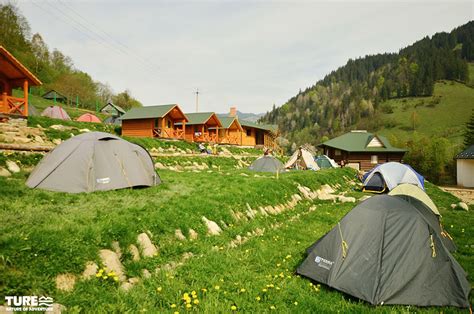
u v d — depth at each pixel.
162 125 33.44
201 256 6.92
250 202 11.68
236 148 41.75
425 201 10.19
